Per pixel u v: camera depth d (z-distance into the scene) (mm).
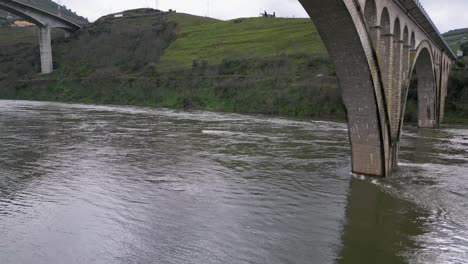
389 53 20969
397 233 14234
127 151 27953
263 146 30531
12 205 16297
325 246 13125
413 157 27531
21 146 28828
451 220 15500
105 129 39375
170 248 12766
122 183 19719
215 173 21938
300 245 13172
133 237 13523
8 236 13383
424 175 22078
